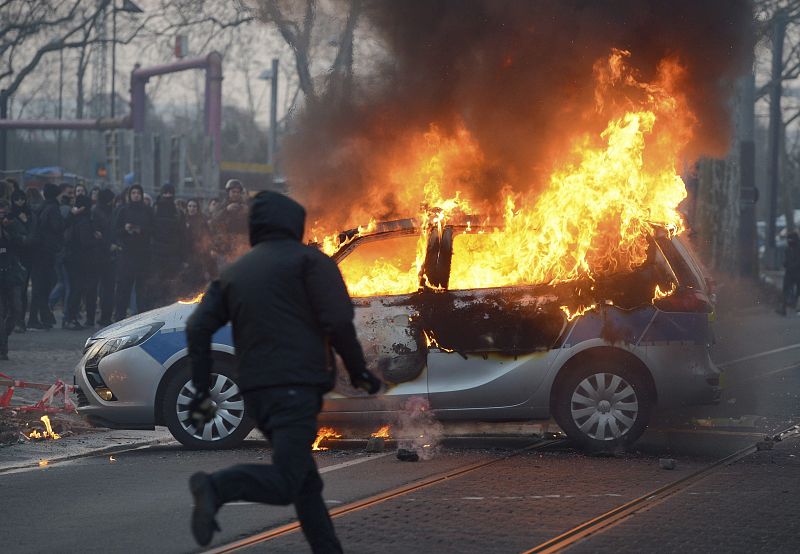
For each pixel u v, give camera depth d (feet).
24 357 136.15
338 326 44.16
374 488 65.92
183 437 81.15
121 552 52.06
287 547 52.19
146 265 169.89
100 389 82.38
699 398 78.28
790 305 255.29
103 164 394.11
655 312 78.07
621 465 73.46
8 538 55.16
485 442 83.46
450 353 78.33
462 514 59.00
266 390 43.86
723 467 72.59
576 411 77.71
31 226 171.01
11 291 140.67
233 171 359.25
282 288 44.47
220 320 45.34
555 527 56.03
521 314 78.07
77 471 74.02
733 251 258.16
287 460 42.98
